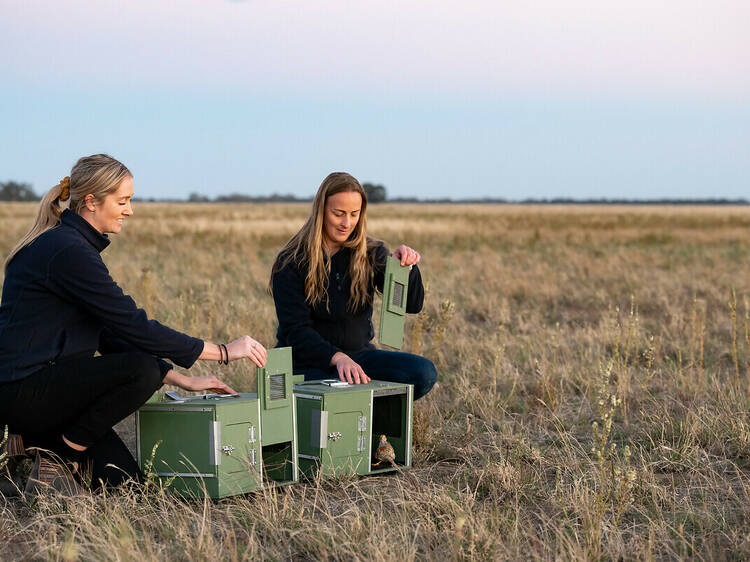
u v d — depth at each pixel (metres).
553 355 6.05
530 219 50.28
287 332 4.02
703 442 4.15
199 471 3.32
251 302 8.66
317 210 3.96
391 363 4.02
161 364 3.53
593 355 6.26
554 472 3.76
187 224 33.00
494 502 3.30
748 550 2.78
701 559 2.70
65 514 3.01
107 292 3.25
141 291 8.85
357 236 4.05
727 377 5.47
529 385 5.46
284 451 3.62
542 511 3.18
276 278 4.08
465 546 2.80
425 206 109.62
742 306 9.35
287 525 3.02
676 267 14.93
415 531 2.85
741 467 3.81
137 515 3.09
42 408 3.23
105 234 3.48
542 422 4.61
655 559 2.73
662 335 7.23
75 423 3.30
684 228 39.12
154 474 3.37
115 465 3.42
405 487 3.50
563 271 13.81
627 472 3.10
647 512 3.17
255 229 30.75
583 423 4.63
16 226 30.20
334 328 4.10
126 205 3.46
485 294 10.15
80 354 3.37
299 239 4.04
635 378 5.46
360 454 3.69
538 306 9.68
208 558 2.67
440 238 27.62
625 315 8.88
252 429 3.40
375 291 4.26
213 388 3.57
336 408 3.58
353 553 2.70
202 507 3.24
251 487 3.40
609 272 13.69
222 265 14.93
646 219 51.25
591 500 3.16
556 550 2.76
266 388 3.44
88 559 2.66
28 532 2.95
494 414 4.75
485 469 3.63
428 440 4.13
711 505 3.26
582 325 8.48
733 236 30.52
